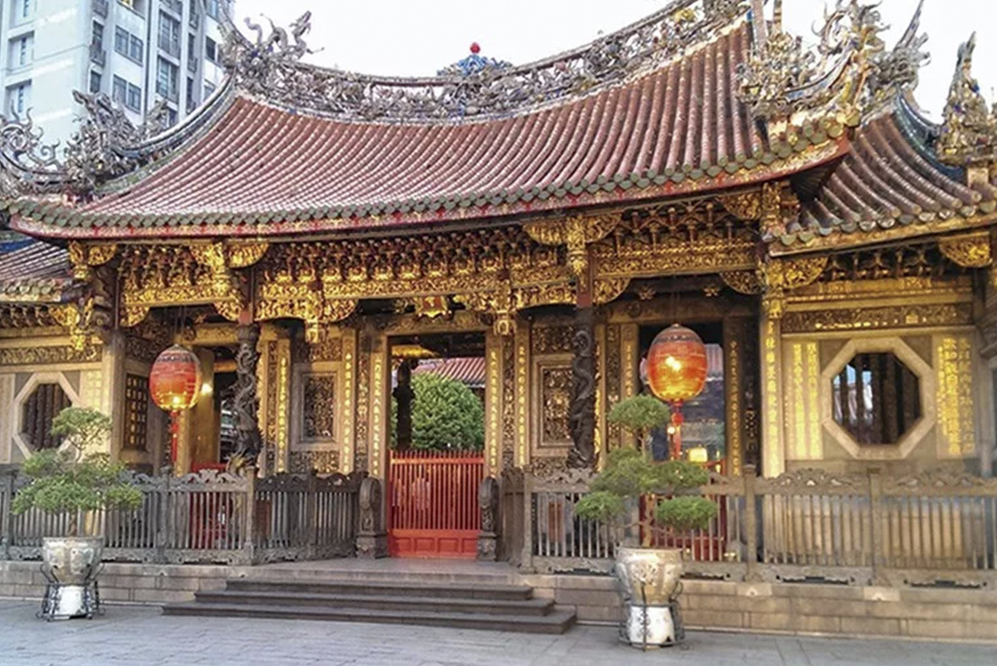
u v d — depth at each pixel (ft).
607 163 55.77
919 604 41.88
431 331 65.98
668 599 40.19
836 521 44.01
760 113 47.73
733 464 58.08
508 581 47.57
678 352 49.19
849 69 45.32
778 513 44.52
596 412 59.88
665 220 51.70
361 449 66.08
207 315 68.54
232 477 52.85
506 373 63.93
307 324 59.41
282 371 68.03
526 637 41.78
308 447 67.00
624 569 40.40
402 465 65.67
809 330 52.11
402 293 58.59
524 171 58.23
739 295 59.62
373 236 55.83
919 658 37.37
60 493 45.34
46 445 63.36
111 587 52.95
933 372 49.98
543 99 70.90
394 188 59.16
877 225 44.73
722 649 39.19
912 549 42.91
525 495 48.34
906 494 42.68
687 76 67.00
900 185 50.34
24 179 62.34
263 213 53.93
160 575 52.31
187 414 69.15
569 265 52.54
